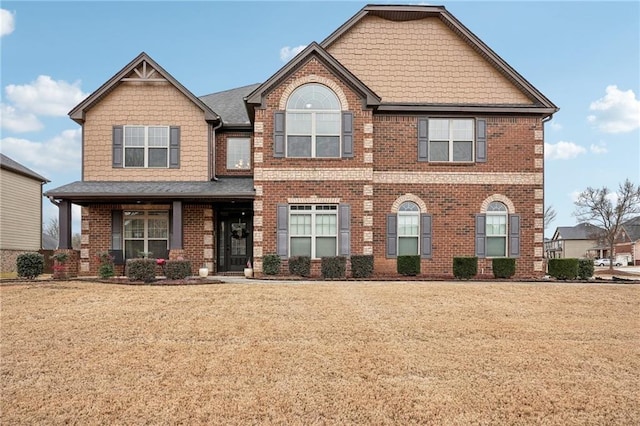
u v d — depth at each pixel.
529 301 11.29
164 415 5.45
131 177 17.72
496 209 17.59
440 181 17.47
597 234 44.12
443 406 5.72
